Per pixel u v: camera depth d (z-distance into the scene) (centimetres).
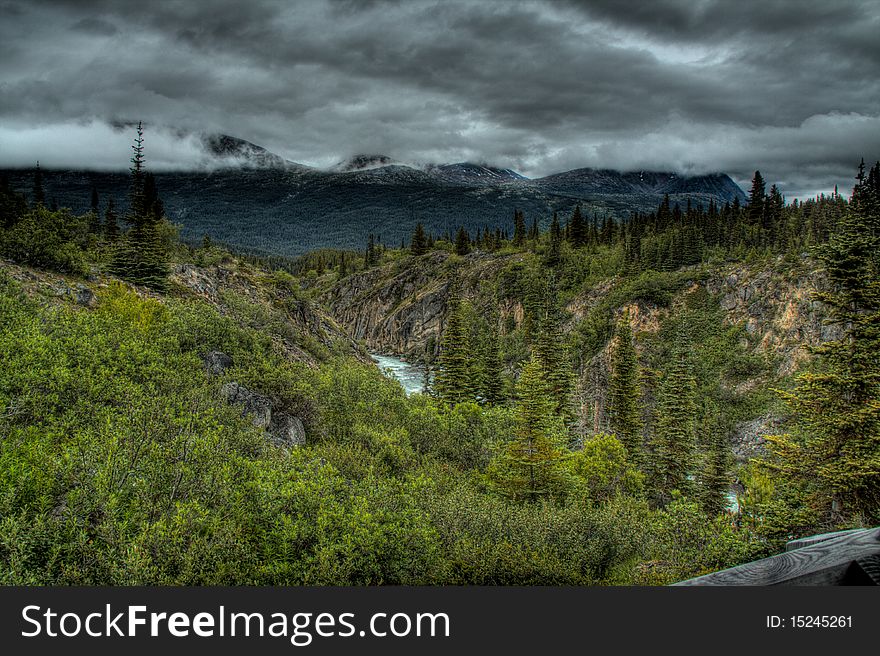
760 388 7225
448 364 6412
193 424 1505
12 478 959
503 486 2650
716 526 1606
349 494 1300
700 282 9644
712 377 7681
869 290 1831
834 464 1694
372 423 2850
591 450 3591
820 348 1888
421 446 2978
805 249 8650
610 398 5538
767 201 12612
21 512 881
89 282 3628
